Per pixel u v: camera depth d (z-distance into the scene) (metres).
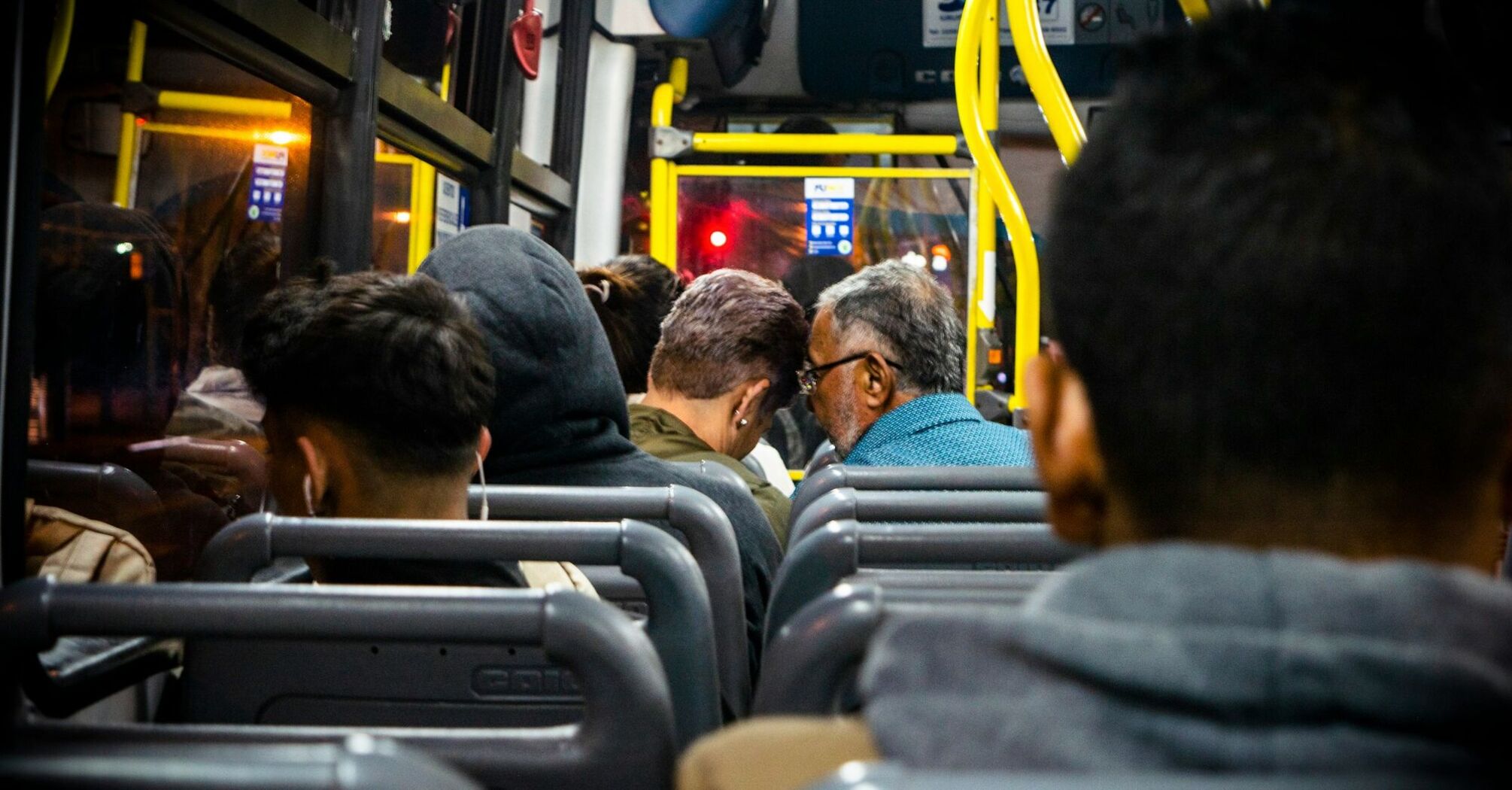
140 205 2.90
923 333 3.03
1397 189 0.52
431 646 1.43
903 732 0.54
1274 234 0.52
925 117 6.68
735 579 1.79
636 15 5.84
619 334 3.22
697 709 1.44
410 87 3.55
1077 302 0.58
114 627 1.09
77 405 2.47
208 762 0.62
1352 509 0.54
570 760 1.10
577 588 1.80
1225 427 0.54
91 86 2.63
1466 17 2.22
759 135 6.34
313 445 1.54
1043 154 6.42
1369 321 0.52
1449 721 0.47
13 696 1.08
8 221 1.56
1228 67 0.57
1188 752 0.49
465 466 1.59
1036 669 0.54
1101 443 0.59
